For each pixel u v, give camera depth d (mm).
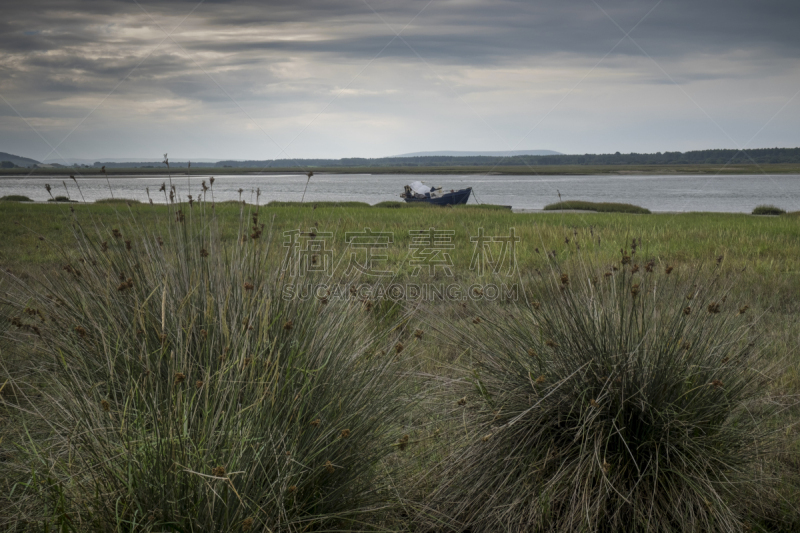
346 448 2309
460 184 107250
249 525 1686
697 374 2572
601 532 2418
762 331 4266
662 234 13281
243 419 2039
